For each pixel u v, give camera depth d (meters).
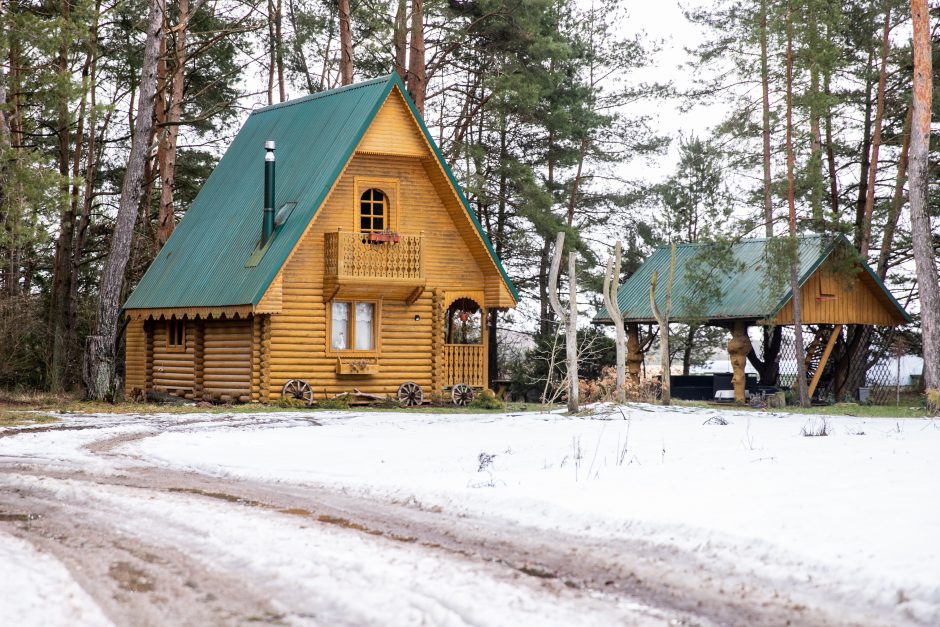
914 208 33.41
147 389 34.91
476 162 44.41
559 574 9.16
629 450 18.70
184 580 8.80
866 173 46.22
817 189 35.78
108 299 29.91
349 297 31.66
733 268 37.78
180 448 18.69
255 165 34.78
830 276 38.25
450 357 33.75
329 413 27.69
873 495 12.22
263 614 7.79
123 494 13.05
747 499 12.17
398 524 11.43
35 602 7.88
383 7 41.19
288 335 30.67
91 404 28.33
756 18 35.97
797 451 17.86
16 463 16.25
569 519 11.52
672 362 59.81
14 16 27.84
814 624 7.70
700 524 10.69
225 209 34.09
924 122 33.22
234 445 19.39
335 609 7.94
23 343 35.75
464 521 11.59
